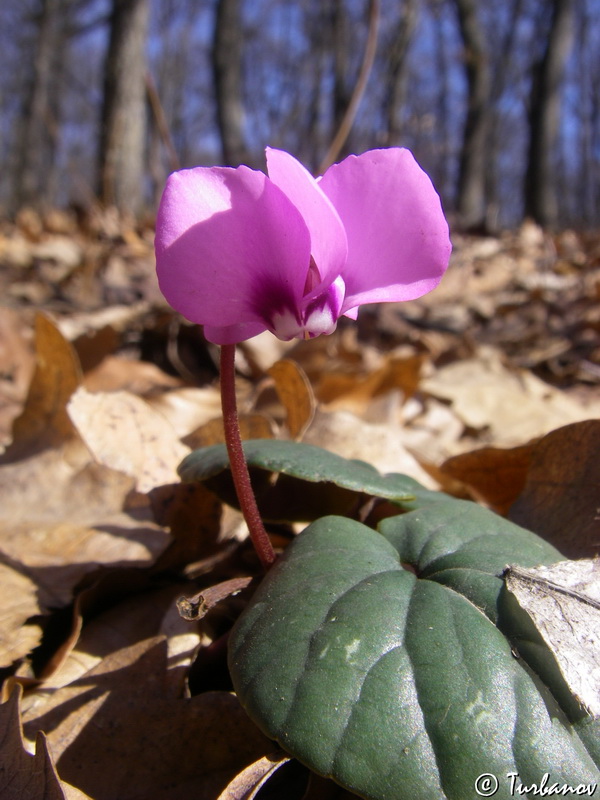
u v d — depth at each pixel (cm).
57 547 9
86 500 10
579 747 5
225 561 9
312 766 5
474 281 37
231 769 7
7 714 6
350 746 5
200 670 7
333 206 6
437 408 17
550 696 5
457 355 22
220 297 6
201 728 7
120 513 10
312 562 6
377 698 5
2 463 12
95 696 7
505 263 42
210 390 18
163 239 6
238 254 6
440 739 5
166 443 11
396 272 6
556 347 25
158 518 10
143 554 9
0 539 10
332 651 6
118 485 11
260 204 5
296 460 7
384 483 7
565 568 6
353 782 5
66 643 8
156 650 7
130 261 36
